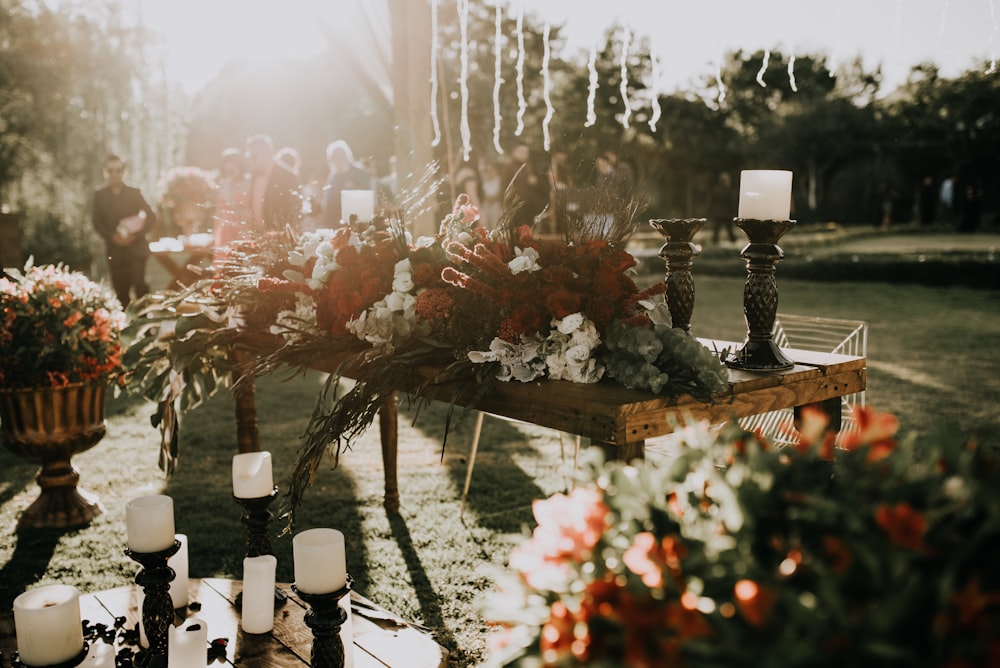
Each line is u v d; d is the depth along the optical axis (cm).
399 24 485
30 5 1327
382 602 289
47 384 354
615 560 101
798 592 90
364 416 236
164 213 1147
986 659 76
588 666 94
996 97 1568
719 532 99
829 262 1277
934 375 609
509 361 221
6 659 202
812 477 104
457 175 706
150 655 205
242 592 235
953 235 1652
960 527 93
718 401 207
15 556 335
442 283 250
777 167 1981
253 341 298
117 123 1320
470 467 361
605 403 196
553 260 230
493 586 300
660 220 244
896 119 1858
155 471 440
